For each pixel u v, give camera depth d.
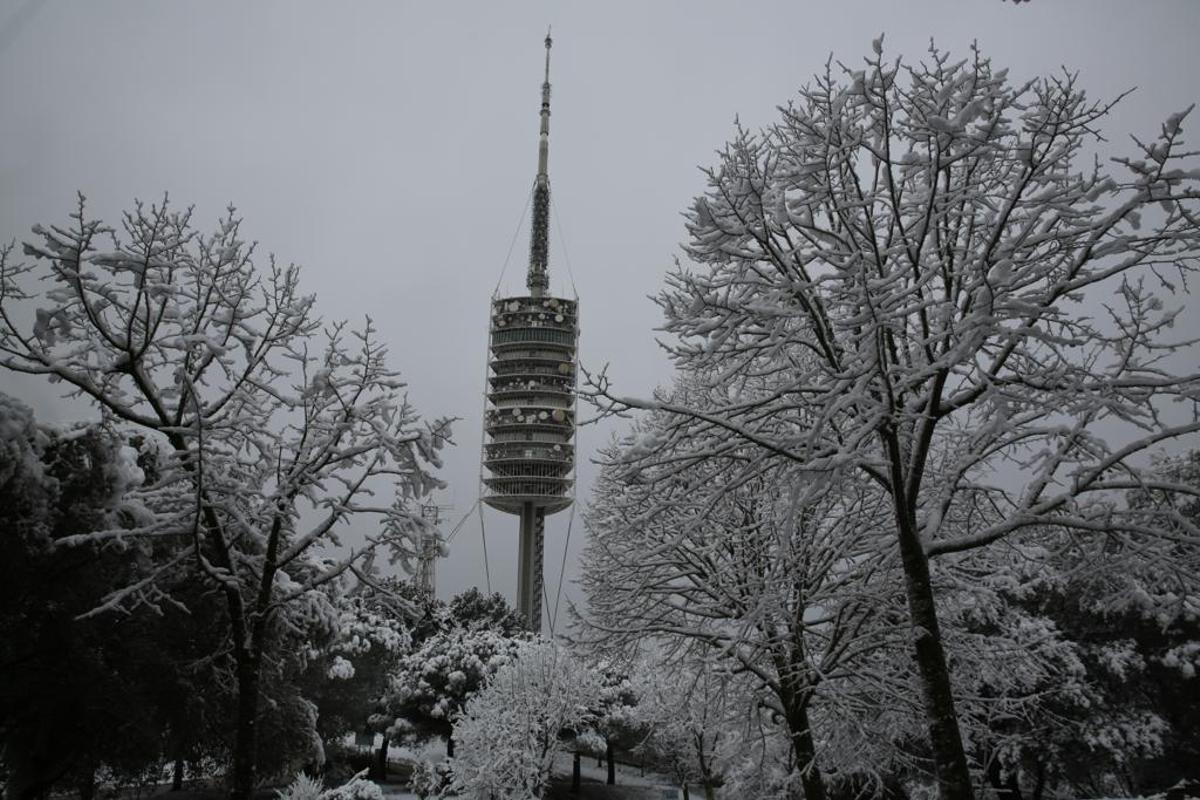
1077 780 25.77
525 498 113.88
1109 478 11.05
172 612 16.70
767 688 16.62
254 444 15.27
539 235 131.88
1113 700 23.78
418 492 15.38
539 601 113.31
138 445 18.23
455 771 36.69
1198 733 24.31
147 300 13.00
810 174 10.46
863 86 9.96
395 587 45.72
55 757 15.18
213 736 18.91
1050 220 9.97
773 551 14.96
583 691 37.78
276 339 15.27
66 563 13.88
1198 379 9.66
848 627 15.22
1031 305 9.27
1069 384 9.80
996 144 9.95
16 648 13.77
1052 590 23.55
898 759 16.50
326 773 41.66
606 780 52.66
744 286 11.38
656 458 11.54
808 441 9.34
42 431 13.78
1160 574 11.15
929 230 10.66
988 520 14.30
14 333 12.20
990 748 20.03
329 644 21.19
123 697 14.66
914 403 10.52
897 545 13.62
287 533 17.12
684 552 16.78
